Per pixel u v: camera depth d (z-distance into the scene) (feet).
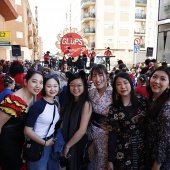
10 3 41.70
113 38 111.34
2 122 6.61
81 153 7.98
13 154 7.11
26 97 7.55
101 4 108.37
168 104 6.26
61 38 20.89
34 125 7.21
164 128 6.05
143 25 117.70
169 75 6.68
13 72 13.57
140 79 13.75
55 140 7.77
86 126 7.80
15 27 96.89
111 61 109.81
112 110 7.40
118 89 7.22
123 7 110.63
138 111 7.18
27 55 110.42
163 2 41.45
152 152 6.52
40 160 7.53
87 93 8.04
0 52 53.88
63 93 9.93
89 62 34.14
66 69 17.84
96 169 8.38
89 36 115.24
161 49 42.57
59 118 8.29
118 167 7.35
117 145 7.42
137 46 38.73
